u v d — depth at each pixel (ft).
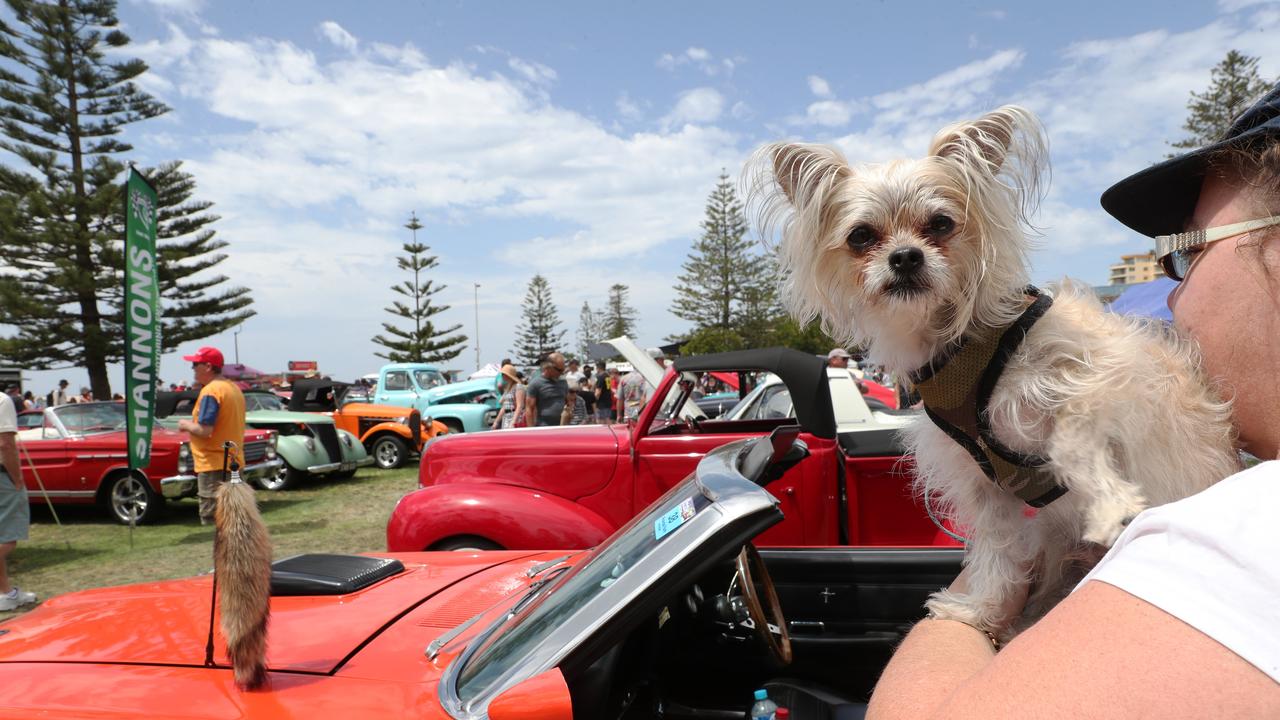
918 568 8.50
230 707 4.75
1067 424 4.40
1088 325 4.69
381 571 7.57
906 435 6.24
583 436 15.70
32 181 89.45
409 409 48.65
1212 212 2.59
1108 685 1.82
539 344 250.98
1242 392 2.49
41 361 94.48
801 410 13.48
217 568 5.01
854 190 5.70
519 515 14.37
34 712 4.75
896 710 2.85
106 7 90.02
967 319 4.90
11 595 18.92
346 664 5.37
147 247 27.32
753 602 6.75
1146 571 1.95
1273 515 1.83
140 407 27.04
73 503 30.78
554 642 4.67
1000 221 5.29
